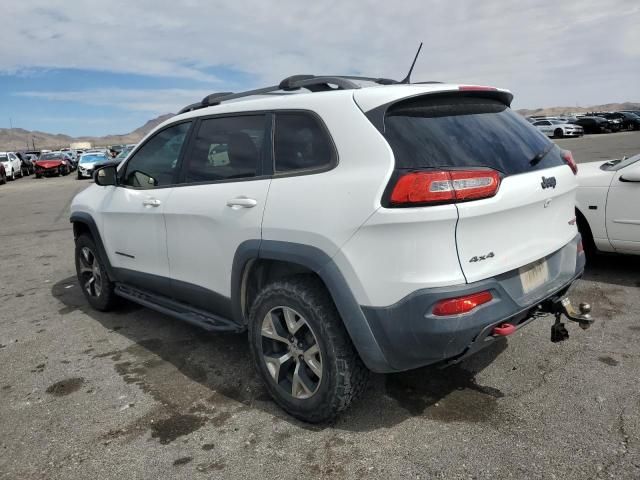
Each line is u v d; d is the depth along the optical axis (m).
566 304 2.87
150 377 3.59
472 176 2.38
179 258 3.65
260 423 2.95
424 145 2.49
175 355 3.94
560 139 36.34
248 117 3.21
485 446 2.60
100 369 3.76
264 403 3.16
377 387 3.24
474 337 2.41
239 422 2.97
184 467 2.60
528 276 2.71
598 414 2.80
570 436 2.63
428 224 2.32
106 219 4.43
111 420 3.07
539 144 2.99
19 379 3.68
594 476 2.34
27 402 3.34
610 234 4.98
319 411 2.78
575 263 3.09
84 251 4.99
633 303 4.38
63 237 9.38
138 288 4.37
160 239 3.79
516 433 2.69
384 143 2.49
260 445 2.74
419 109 2.64
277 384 2.98
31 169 37.94
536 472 2.39
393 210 2.36
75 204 4.96
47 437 2.93
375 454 2.60
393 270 2.39
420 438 2.70
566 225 3.08
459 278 2.37
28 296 5.73
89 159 27.92
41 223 11.33
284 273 3.11
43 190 21.36
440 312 2.33
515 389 3.12
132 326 4.59
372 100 2.61
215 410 3.12
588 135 39.53
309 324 2.74
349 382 2.68
